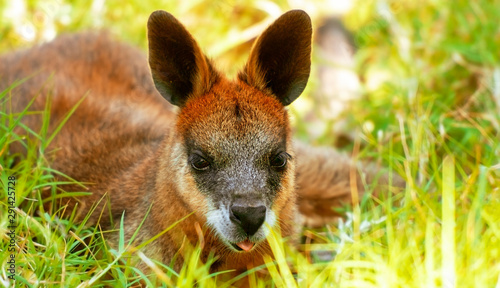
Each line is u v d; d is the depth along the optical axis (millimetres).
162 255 9406
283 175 9117
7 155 10812
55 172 10250
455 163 11070
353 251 8906
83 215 10359
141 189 9961
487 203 9391
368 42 16109
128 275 9055
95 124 11586
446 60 14336
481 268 8141
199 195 8852
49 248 8727
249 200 8523
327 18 16125
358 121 13805
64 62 12930
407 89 13648
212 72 9398
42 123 11195
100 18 15781
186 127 9078
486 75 13297
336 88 15055
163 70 9445
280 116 9203
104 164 10844
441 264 8203
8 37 15258
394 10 16516
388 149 12367
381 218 9812
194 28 16250
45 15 15648
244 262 9508
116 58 13375
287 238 9602
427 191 10289
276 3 16828
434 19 15586
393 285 8016
